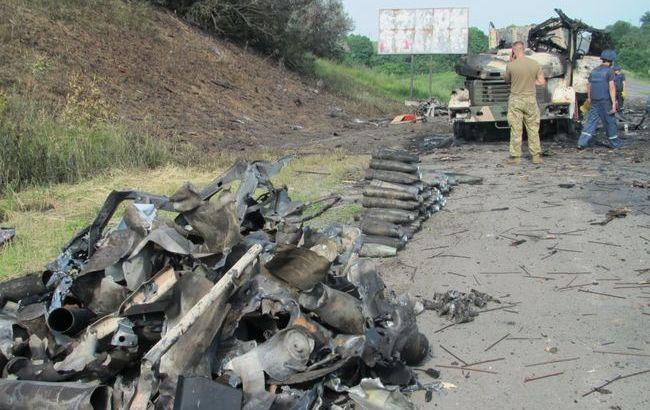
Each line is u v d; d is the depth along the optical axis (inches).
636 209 327.6
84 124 477.4
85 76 637.3
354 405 148.3
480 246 281.7
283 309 151.1
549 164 477.4
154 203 187.3
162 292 149.4
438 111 1164.5
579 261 258.4
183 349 137.9
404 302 174.9
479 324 207.0
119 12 821.9
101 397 135.1
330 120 939.3
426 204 320.2
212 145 605.9
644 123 774.5
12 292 170.6
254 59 1069.8
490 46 705.0
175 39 900.0
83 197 362.0
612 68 540.1
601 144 581.0
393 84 1626.5
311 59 1290.6
